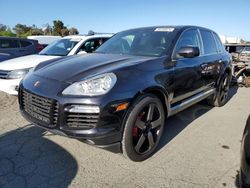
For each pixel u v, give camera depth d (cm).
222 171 314
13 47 981
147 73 331
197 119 497
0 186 281
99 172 309
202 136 417
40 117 313
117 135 296
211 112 544
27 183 287
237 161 338
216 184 288
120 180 294
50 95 296
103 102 281
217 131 438
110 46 460
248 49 914
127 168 319
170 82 366
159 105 347
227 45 929
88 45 722
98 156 346
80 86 291
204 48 493
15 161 330
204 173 309
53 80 316
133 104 304
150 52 396
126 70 316
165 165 327
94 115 282
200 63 452
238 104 614
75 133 286
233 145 385
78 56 410
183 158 345
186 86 412
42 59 629
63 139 392
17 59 637
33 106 321
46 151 356
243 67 827
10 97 628
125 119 299
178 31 425
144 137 329
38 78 333
